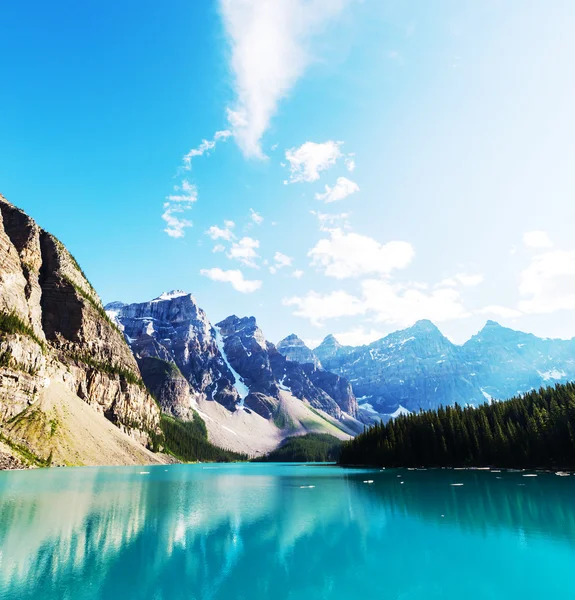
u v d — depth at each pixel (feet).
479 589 87.40
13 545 115.65
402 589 87.61
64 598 82.28
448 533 132.26
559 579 91.97
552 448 370.94
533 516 155.94
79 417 447.83
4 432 336.90
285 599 82.43
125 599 82.07
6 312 426.51
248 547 119.34
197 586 89.40
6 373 363.97
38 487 223.30
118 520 151.33
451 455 463.42
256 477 390.21
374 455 560.20
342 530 139.33
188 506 188.55
